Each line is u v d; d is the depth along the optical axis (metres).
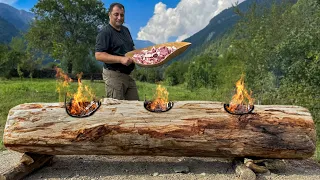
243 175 3.34
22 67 29.45
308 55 7.21
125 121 3.34
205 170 3.68
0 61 27.00
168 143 3.37
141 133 3.33
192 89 20.45
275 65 9.60
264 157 3.55
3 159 4.30
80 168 3.77
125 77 4.21
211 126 3.35
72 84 17.81
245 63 11.41
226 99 10.59
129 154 3.53
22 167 3.41
